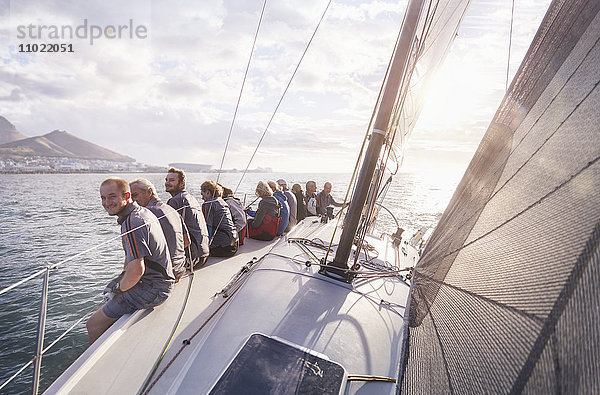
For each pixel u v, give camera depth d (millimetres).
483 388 459
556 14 891
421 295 928
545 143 663
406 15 1792
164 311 2006
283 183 4945
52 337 3707
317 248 2703
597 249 358
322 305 1682
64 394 1315
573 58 736
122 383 1400
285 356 1235
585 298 339
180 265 2471
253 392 1051
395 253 3340
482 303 574
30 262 7223
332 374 1174
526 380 378
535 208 571
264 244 3764
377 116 1889
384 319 1677
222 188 3754
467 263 723
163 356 1572
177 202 2758
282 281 1921
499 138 935
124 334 1735
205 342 1388
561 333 350
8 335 3742
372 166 1900
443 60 4309
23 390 2883
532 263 494
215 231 3070
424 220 14188
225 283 2514
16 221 12961
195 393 1119
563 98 690
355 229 1985
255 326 1463
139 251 1771
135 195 2406
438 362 623
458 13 3719
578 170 502
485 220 752
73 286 5344
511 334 456
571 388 289
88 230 11242
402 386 715
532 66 918
